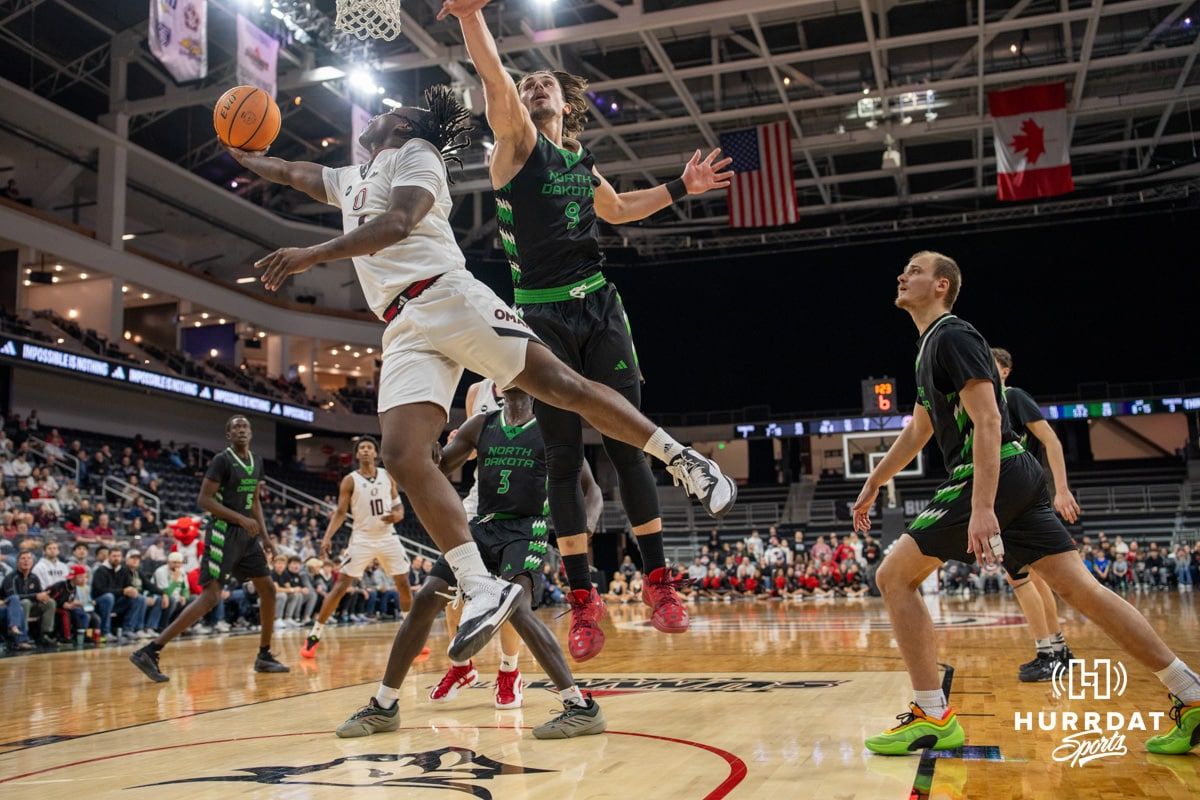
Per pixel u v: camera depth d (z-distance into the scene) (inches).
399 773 123.7
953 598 775.1
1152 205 1290.6
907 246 1393.9
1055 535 133.0
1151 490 1182.9
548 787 113.1
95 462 786.8
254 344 1277.1
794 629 447.5
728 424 1344.7
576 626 156.1
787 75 1002.1
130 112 974.4
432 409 124.9
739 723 160.6
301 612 617.3
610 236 1302.9
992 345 1379.2
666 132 1118.4
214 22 848.3
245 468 289.6
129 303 1120.8
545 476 187.3
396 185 124.6
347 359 1401.3
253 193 1218.0
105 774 130.1
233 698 227.0
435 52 856.3
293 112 1056.8
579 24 879.7
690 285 1455.5
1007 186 933.2
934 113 1082.1
